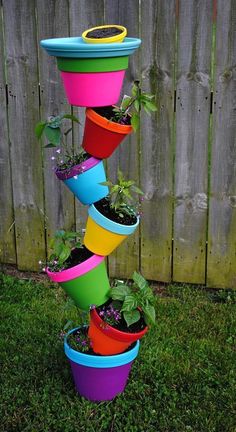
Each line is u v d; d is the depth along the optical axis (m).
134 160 3.24
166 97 3.12
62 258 2.30
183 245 3.35
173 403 2.51
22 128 3.34
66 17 3.12
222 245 3.30
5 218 3.54
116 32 2.16
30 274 3.60
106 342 2.41
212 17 2.97
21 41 3.21
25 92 3.28
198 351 2.83
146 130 3.18
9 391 2.59
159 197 3.28
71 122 3.25
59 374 2.68
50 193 3.41
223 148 3.14
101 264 2.38
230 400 2.53
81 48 2.06
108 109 2.29
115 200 2.35
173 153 3.20
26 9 3.15
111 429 2.42
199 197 3.25
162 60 3.07
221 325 3.04
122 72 2.20
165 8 3.00
